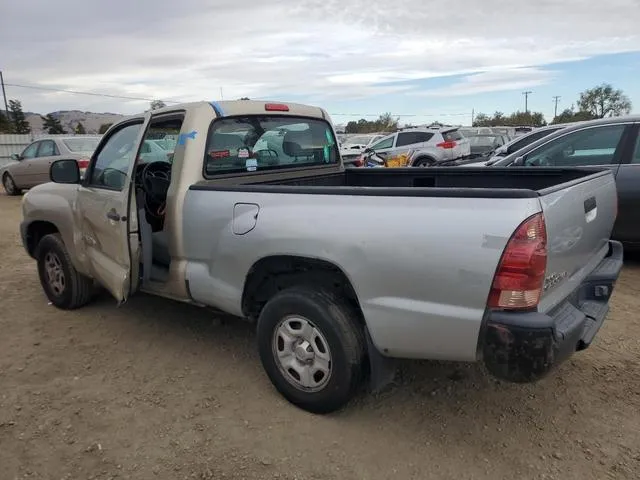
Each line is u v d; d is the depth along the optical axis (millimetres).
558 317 2787
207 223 3564
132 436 3150
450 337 2670
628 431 3104
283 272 3428
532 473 2773
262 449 3010
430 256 2646
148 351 4270
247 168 4180
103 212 4207
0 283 6211
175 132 4117
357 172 5098
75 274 4996
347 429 3176
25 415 3375
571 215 2869
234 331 4613
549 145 6688
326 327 3064
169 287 3936
